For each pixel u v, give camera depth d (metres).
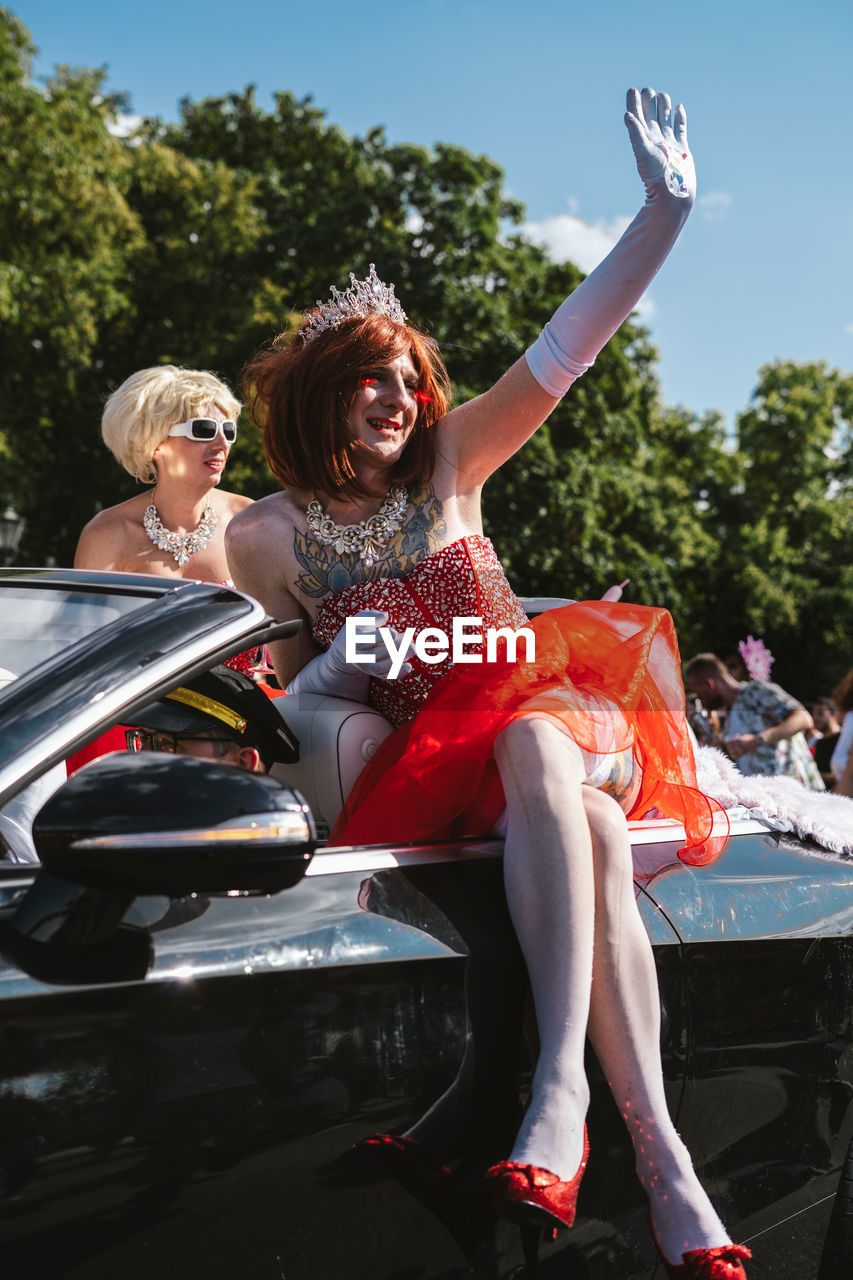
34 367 17.41
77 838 1.15
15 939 1.17
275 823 1.18
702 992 1.67
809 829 2.07
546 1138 1.41
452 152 19.45
